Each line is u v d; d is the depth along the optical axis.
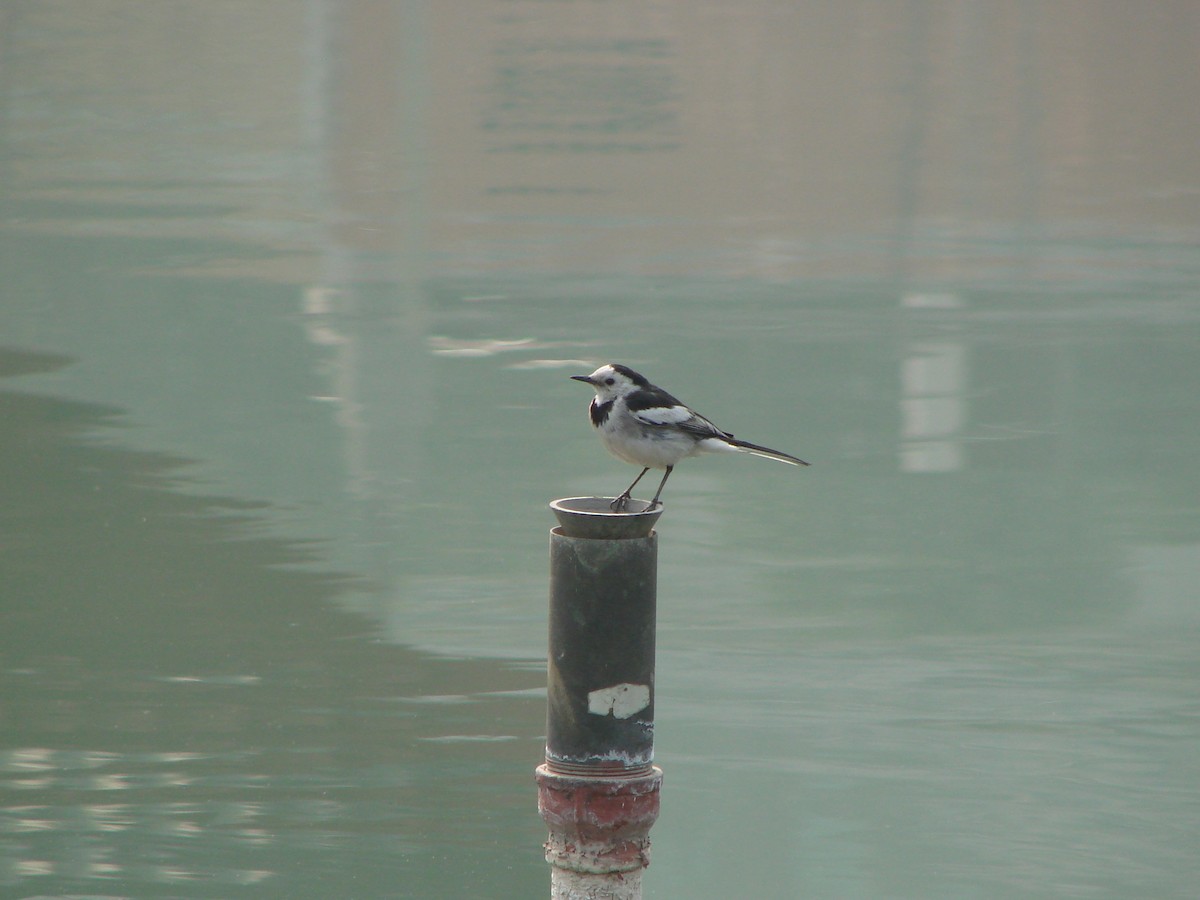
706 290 32.97
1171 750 13.51
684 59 66.00
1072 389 25.58
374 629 15.84
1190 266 35.59
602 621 6.86
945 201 43.62
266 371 26.31
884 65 65.75
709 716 14.15
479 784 12.70
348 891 11.03
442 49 67.25
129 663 14.91
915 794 12.74
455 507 19.67
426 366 26.80
